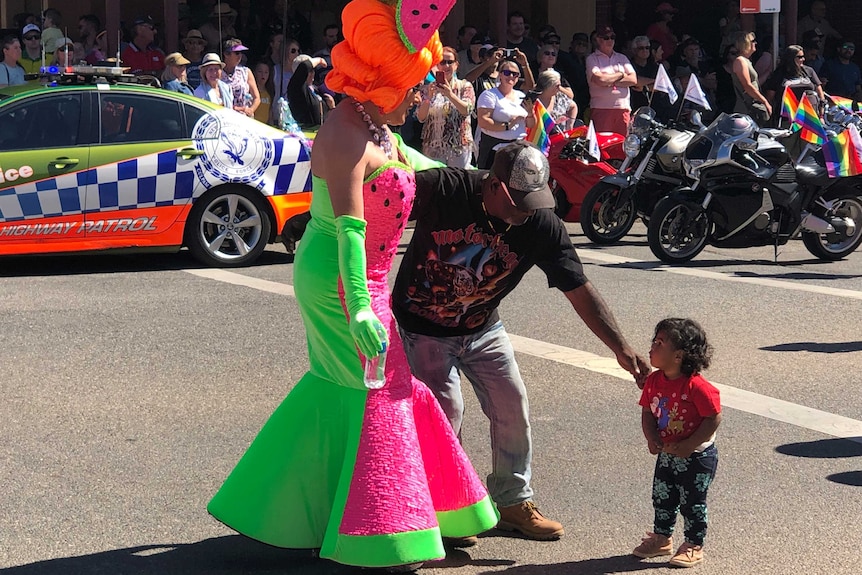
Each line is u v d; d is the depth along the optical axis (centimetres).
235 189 1061
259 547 457
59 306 884
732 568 443
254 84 1341
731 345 788
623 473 543
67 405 639
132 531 472
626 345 449
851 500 514
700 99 1202
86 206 1019
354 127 400
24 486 519
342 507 405
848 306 922
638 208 1228
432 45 409
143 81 1083
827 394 677
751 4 1559
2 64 1314
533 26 1936
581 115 1625
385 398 411
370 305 392
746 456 570
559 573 436
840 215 1150
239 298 920
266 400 651
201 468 543
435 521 410
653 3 1980
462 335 450
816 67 1897
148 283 981
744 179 1111
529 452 466
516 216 426
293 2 1684
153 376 696
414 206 426
